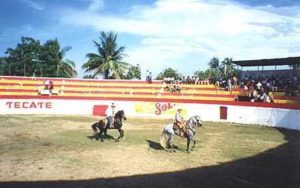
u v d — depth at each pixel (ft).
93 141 80.89
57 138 83.82
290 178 55.21
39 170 56.13
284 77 144.36
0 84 155.53
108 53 213.66
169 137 71.87
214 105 126.00
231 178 54.80
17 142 78.13
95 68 214.69
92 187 48.75
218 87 149.48
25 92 155.33
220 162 64.64
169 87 156.46
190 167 60.59
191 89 152.66
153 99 135.03
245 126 112.57
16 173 54.19
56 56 235.81
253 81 144.97
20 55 236.84
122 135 81.30
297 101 117.39
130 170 57.62
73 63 240.32
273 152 73.87
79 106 136.77
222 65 287.69
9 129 95.30
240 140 87.20
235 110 121.39
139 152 70.69
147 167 59.77
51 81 160.76
